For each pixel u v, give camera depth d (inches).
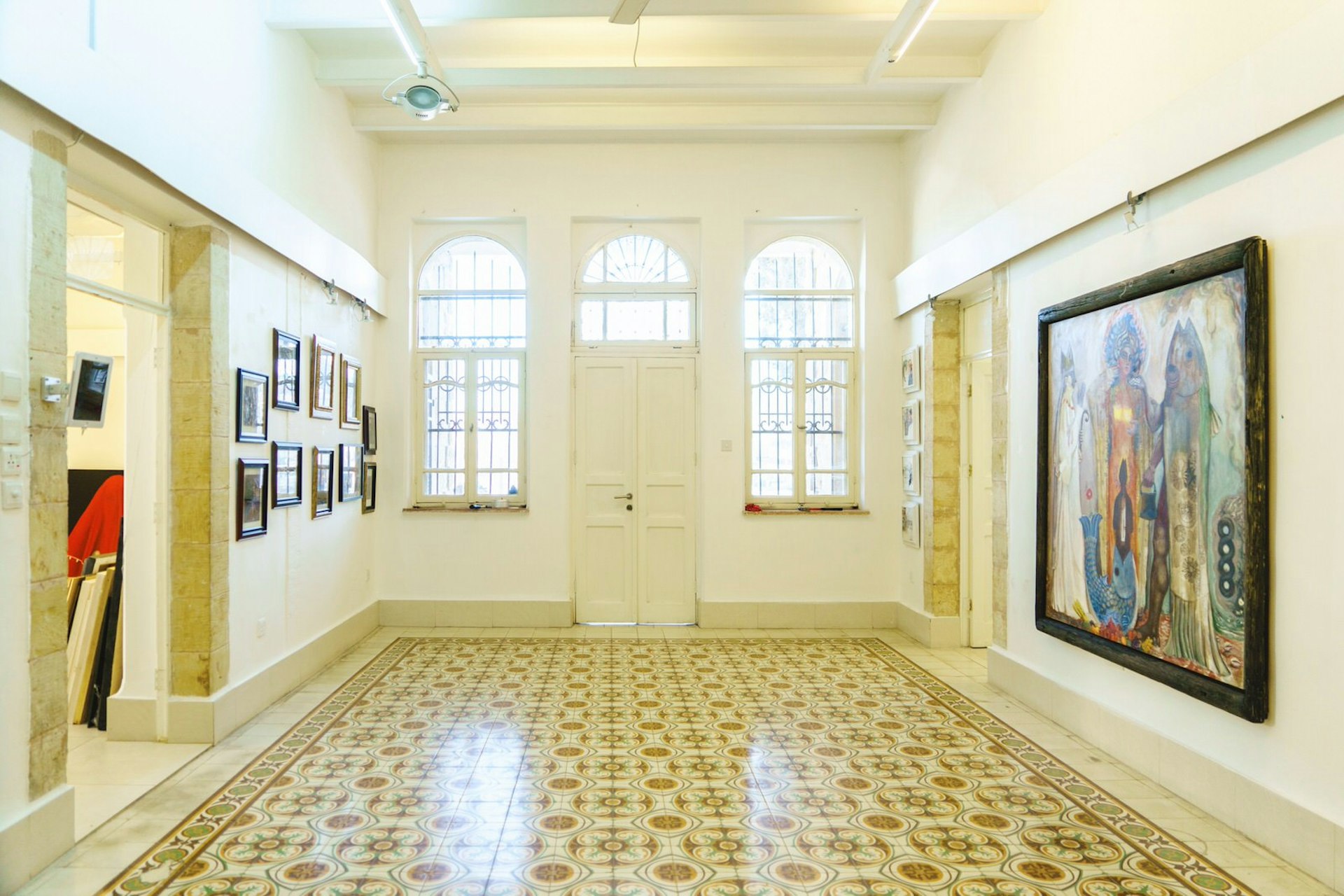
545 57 228.4
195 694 167.0
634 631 277.6
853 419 293.6
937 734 175.9
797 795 143.9
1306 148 115.3
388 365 285.3
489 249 294.2
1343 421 109.5
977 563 256.7
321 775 151.4
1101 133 165.9
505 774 152.4
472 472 291.1
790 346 295.6
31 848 113.3
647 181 286.7
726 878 115.5
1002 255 204.5
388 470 283.9
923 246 267.6
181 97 154.4
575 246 292.8
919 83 228.1
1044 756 163.0
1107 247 162.9
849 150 289.0
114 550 207.6
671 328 293.4
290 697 200.2
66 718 121.8
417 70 213.8
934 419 256.7
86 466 274.5
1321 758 113.7
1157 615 145.8
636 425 291.4
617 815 135.6
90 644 181.2
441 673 223.5
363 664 232.7
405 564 283.7
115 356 274.8
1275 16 120.5
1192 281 135.6
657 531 291.1
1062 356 177.9
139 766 154.3
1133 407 152.4
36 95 110.7
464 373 292.7
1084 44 171.8
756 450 293.6
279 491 199.8
